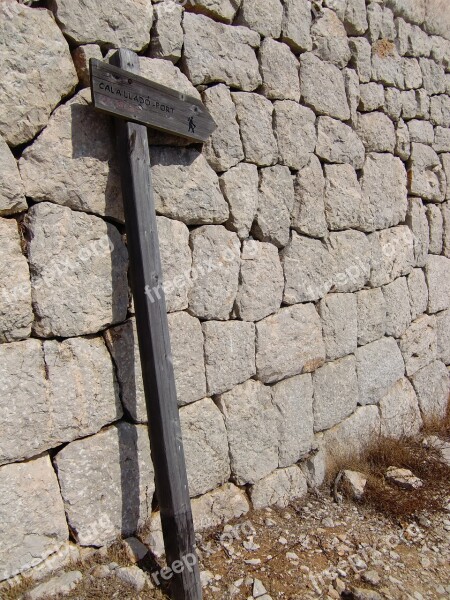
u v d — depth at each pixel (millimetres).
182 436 2227
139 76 1918
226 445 2422
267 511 2568
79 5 1850
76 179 1876
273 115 2580
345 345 3014
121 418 2094
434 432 3592
